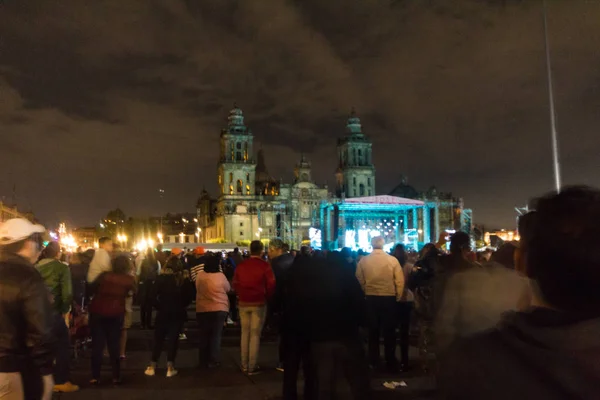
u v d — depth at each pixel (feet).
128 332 57.67
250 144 441.27
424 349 31.71
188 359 42.60
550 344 5.17
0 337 13.75
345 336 24.79
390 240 329.11
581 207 5.67
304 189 426.92
